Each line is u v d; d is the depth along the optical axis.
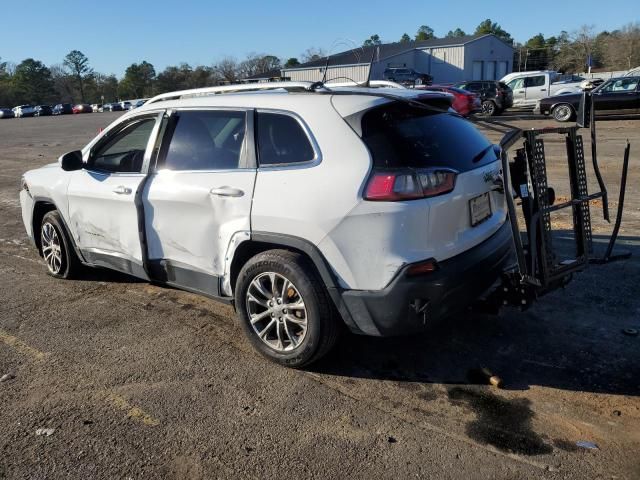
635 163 11.19
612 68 71.12
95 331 4.39
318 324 3.50
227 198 3.75
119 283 5.45
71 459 2.90
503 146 3.28
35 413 3.31
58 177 5.27
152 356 3.97
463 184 3.41
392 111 3.47
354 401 3.37
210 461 2.87
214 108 4.03
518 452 2.87
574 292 4.77
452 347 3.97
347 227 3.27
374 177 3.22
